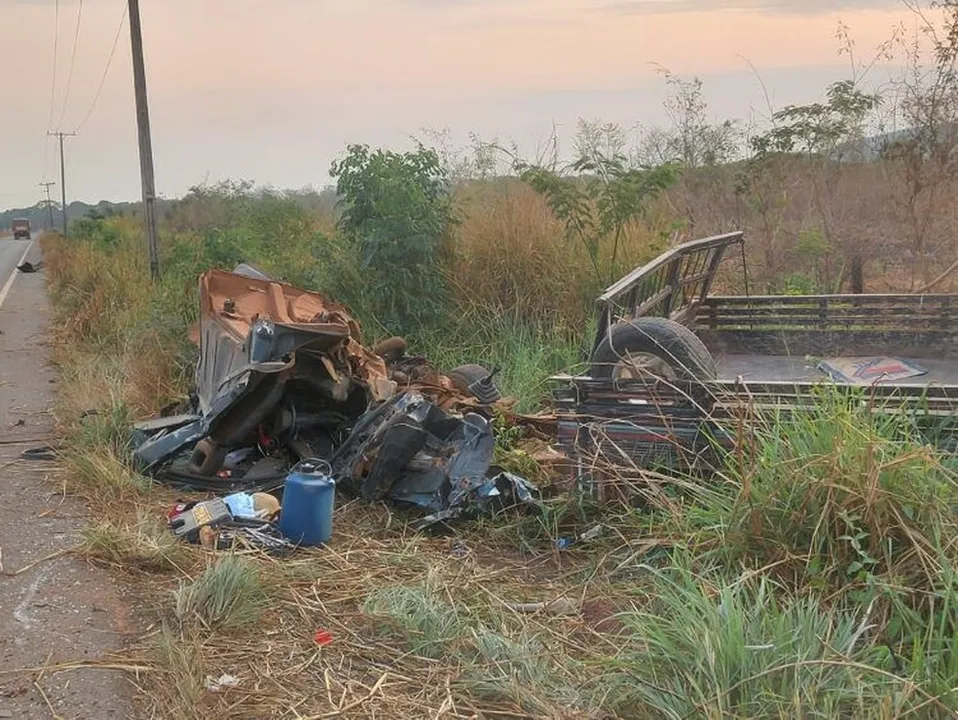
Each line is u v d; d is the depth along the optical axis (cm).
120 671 371
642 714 325
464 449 573
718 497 436
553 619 412
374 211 1003
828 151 1186
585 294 991
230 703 345
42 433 761
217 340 697
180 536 509
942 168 1024
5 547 503
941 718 295
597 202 1007
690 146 1285
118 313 1200
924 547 370
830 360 645
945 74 1028
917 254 1041
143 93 1689
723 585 360
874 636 345
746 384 469
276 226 1585
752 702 302
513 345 929
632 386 495
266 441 633
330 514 514
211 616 409
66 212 8100
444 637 388
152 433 663
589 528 498
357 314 984
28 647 391
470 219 1087
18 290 2102
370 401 636
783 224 1229
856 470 391
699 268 711
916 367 609
